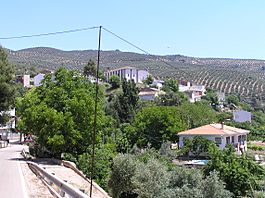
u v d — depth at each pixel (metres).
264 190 36.09
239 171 36.06
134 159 33.53
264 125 106.19
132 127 67.94
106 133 44.69
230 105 142.38
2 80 68.31
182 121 72.38
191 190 25.17
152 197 27.44
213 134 62.50
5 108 70.19
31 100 42.47
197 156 59.66
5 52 71.25
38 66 195.25
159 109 68.19
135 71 164.00
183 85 162.12
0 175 24.61
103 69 182.88
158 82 154.62
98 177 33.97
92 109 41.31
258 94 170.00
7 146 75.56
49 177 18.08
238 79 193.88
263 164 48.06
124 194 33.47
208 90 159.88
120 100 89.31
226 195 26.36
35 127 41.19
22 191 17.23
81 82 44.25
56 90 42.34
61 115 40.44
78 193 11.08
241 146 70.31
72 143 40.34
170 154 52.06
